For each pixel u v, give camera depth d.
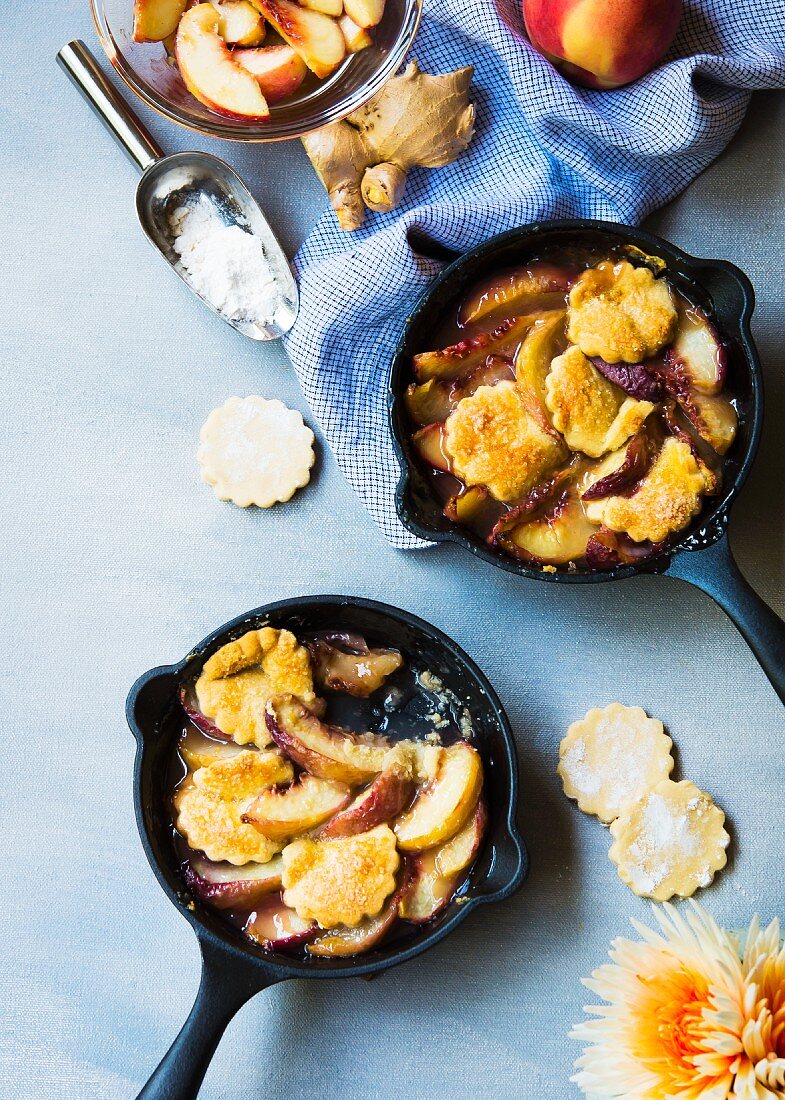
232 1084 1.03
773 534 1.04
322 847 0.99
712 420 0.98
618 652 1.04
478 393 0.99
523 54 1.01
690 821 1.02
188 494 1.06
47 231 1.07
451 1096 1.03
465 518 0.99
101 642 1.06
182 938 1.05
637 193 1.04
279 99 1.00
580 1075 0.94
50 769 1.06
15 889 1.05
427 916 0.98
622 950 0.95
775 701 1.04
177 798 1.00
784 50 1.03
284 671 1.00
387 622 1.00
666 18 0.98
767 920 1.02
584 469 0.99
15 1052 1.05
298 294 1.04
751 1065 0.91
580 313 0.98
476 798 0.98
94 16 1.00
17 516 1.07
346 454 1.05
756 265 1.05
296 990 1.04
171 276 1.07
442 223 1.02
